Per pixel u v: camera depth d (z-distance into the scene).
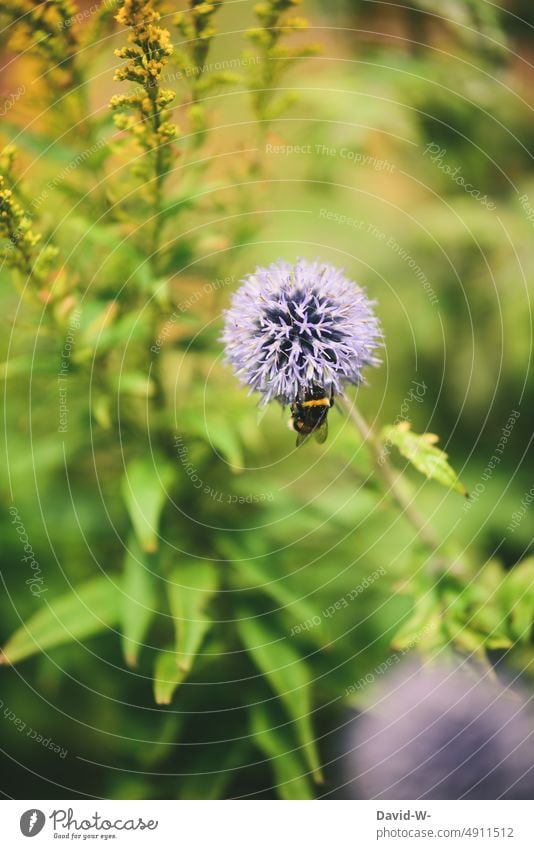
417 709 0.41
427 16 0.51
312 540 0.44
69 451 0.41
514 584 0.40
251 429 0.40
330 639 0.41
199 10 0.38
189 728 0.43
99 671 0.44
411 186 0.50
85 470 0.44
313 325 0.38
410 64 0.49
